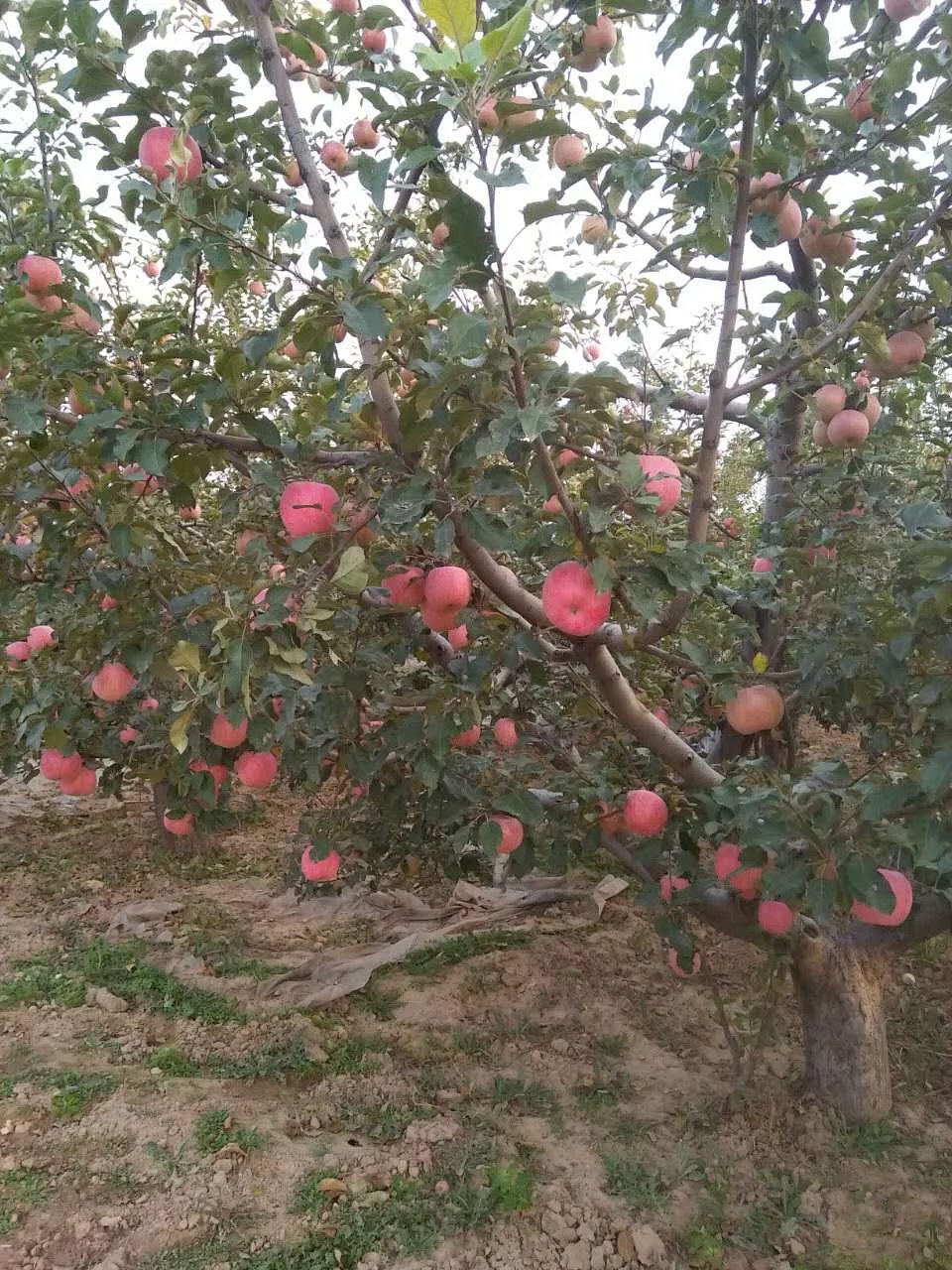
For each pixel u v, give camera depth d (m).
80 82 2.11
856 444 3.14
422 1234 2.92
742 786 2.63
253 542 2.27
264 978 4.70
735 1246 2.88
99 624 2.94
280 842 6.74
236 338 3.67
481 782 3.14
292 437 2.49
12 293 2.36
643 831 2.89
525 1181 3.13
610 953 4.84
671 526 2.98
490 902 5.44
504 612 2.63
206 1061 3.97
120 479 2.58
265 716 2.58
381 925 5.34
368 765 2.89
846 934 3.48
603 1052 3.97
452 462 1.97
